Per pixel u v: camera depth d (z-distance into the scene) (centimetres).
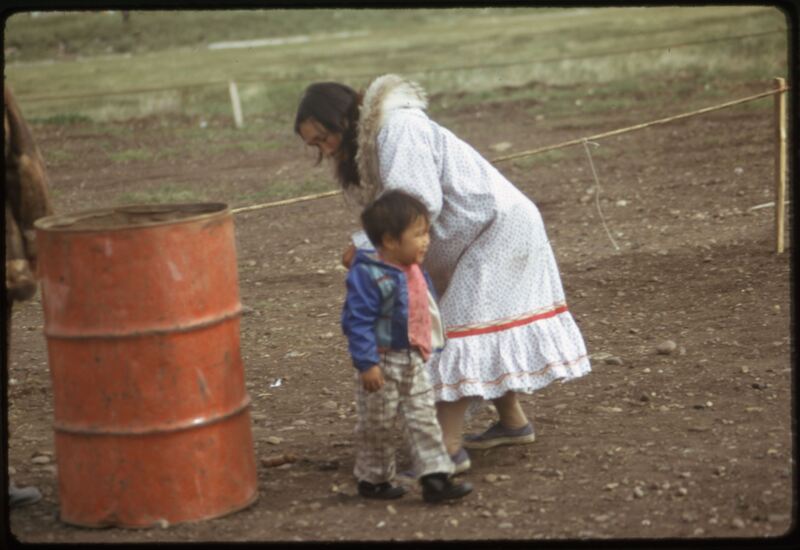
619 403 827
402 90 659
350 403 891
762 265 1216
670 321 1055
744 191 1677
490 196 672
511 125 2588
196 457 624
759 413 774
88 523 628
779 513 598
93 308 602
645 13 4838
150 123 3102
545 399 852
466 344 674
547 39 4347
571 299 1173
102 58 5472
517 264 681
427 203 643
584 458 711
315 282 1367
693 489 642
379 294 630
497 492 663
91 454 618
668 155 2061
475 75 3409
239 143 2658
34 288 677
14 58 5619
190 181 2231
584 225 1568
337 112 658
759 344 949
